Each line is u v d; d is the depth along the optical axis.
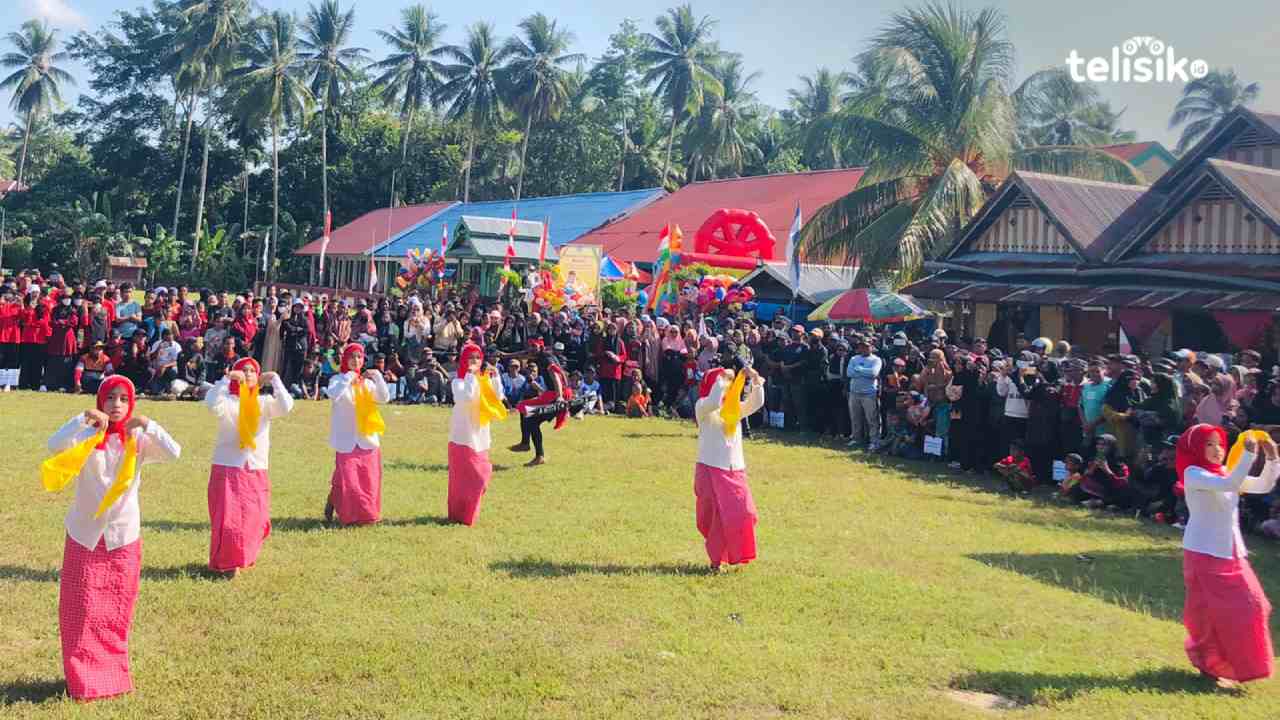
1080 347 21.69
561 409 14.35
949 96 27.66
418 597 8.02
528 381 14.90
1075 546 10.80
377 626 7.34
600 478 13.34
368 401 10.28
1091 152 27.91
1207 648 6.88
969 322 24.69
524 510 11.30
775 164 67.75
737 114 68.75
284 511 10.71
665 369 20.98
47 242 60.88
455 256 39.47
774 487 13.45
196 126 69.62
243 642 6.95
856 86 44.12
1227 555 6.93
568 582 8.58
